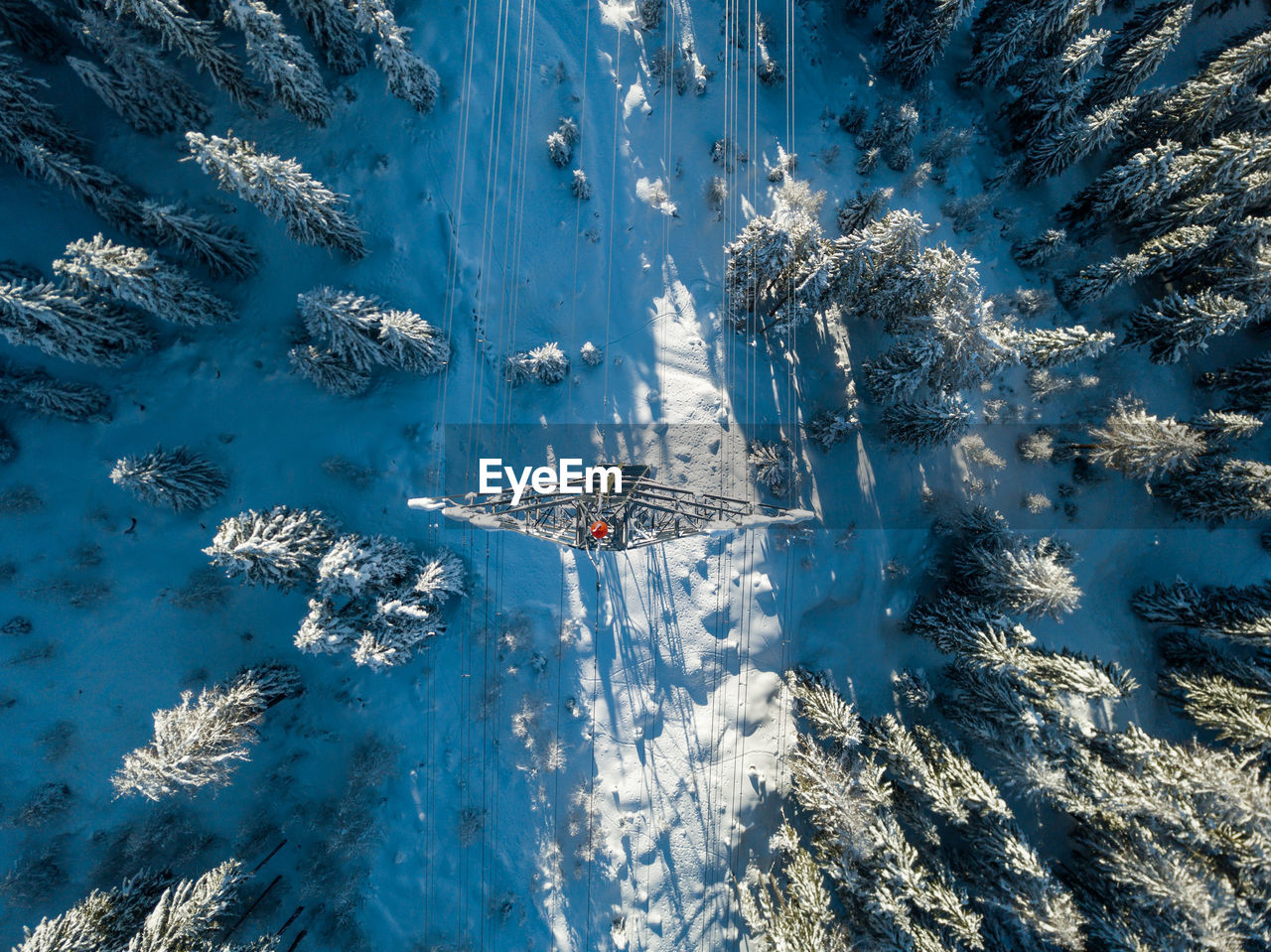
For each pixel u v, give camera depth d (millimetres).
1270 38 27078
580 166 30078
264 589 28125
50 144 25172
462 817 27844
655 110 30859
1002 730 27734
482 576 28484
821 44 33125
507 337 29703
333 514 28047
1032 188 34031
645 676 29016
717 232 31000
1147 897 24984
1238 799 23906
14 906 25859
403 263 28984
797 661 30375
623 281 30609
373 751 27547
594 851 27969
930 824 26578
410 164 29062
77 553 27406
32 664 26906
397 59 24750
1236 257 29531
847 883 24609
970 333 24250
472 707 28203
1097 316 33750
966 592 30016
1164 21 29625
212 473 27688
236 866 24312
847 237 25031
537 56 29953
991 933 25859
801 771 27266
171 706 27703
